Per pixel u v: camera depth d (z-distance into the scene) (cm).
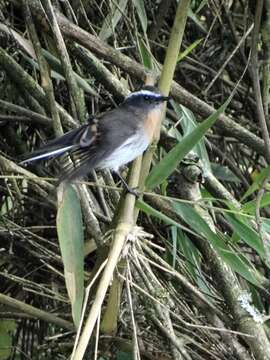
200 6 702
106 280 423
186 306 539
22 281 593
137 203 468
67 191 455
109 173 563
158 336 534
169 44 507
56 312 593
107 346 525
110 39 720
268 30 562
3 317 607
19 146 700
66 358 573
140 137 471
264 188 473
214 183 570
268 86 601
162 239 591
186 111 628
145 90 505
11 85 698
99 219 552
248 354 493
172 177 574
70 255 444
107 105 712
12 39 661
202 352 524
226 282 502
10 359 678
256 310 487
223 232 609
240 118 832
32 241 613
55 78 661
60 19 589
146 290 475
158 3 793
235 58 823
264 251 469
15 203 666
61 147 446
